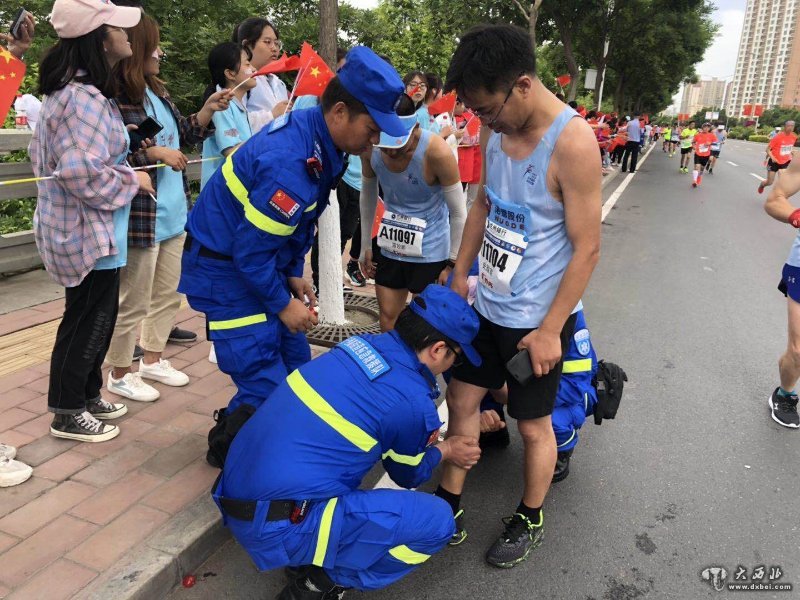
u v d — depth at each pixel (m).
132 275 3.22
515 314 2.39
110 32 2.55
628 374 4.41
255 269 2.30
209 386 3.62
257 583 2.39
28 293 4.81
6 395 3.31
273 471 1.99
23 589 2.10
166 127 3.39
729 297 6.36
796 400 3.79
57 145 2.54
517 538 2.59
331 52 4.51
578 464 3.31
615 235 9.46
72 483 2.67
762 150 43.41
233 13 8.96
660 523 2.87
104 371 3.74
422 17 17.81
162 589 2.26
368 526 2.04
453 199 3.44
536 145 2.19
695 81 42.25
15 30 2.74
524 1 17.95
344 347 2.20
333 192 4.41
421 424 2.11
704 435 3.63
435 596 2.40
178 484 2.71
